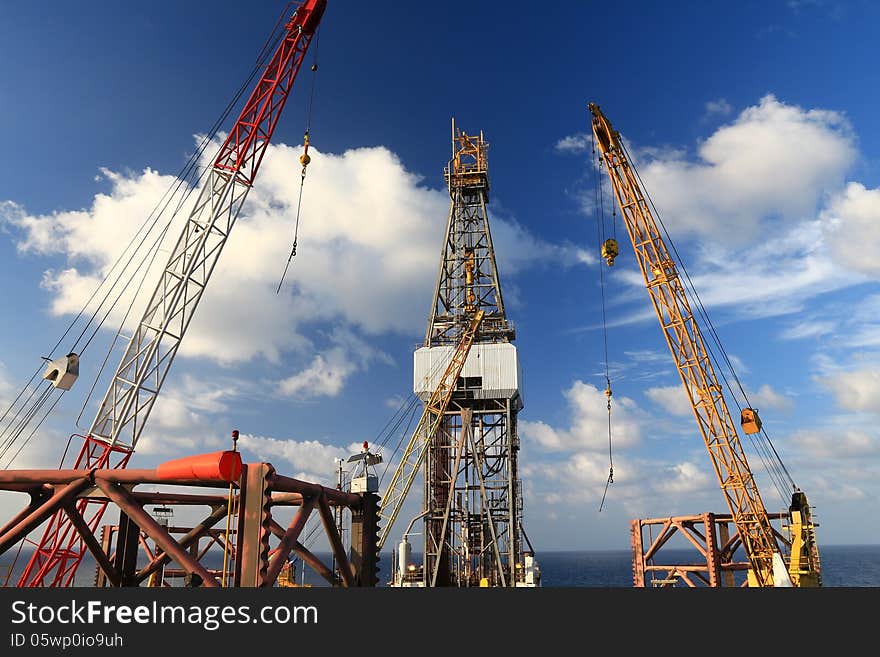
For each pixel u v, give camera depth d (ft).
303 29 222.28
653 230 244.22
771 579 223.30
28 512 71.20
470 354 327.06
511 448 322.96
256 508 66.08
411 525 312.50
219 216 220.02
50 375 192.44
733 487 230.07
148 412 206.80
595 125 246.68
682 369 238.27
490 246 364.79
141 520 68.03
